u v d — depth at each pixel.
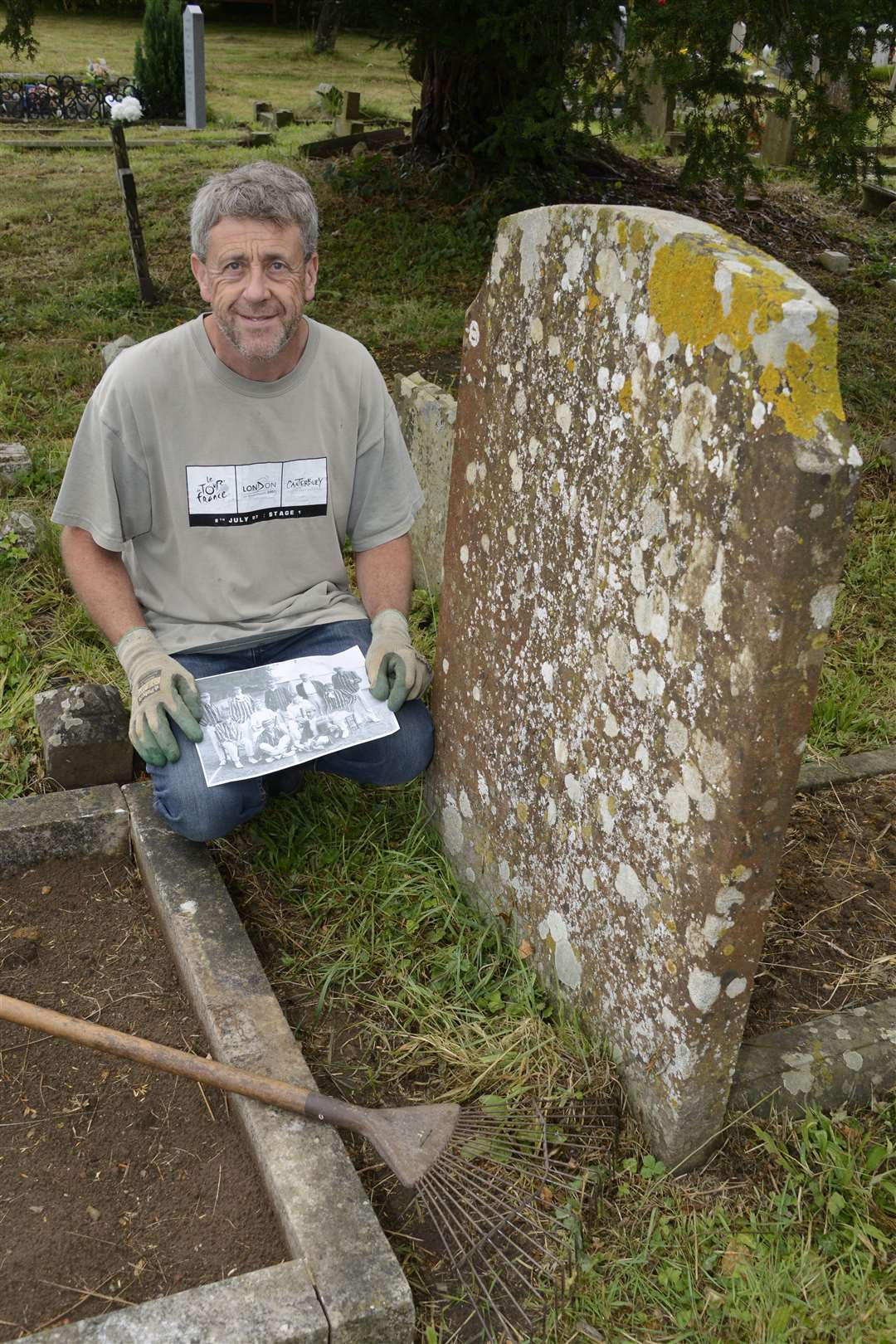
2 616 3.99
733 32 7.46
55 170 12.80
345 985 2.70
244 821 2.89
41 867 3.03
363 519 3.17
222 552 2.93
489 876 2.83
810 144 7.35
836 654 4.19
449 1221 2.16
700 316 1.83
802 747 1.85
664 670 2.02
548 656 2.41
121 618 2.90
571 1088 2.36
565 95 8.66
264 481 2.88
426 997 2.64
